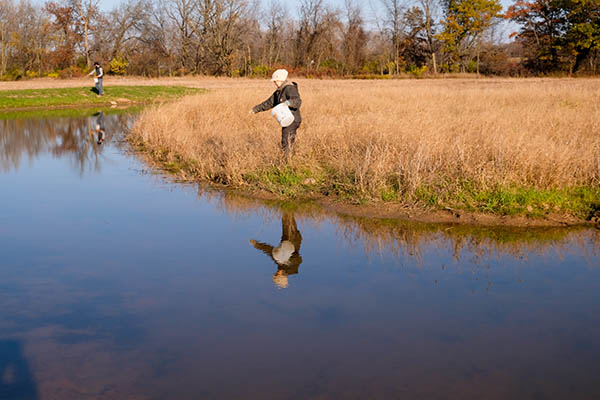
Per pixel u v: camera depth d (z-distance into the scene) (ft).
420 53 245.04
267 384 9.70
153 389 9.54
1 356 10.67
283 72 28.78
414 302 13.48
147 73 185.98
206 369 10.20
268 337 11.51
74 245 18.06
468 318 12.57
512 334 11.77
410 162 25.45
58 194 26.14
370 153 27.48
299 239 18.92
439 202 22.68
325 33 220.64
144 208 23.32
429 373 10.14
